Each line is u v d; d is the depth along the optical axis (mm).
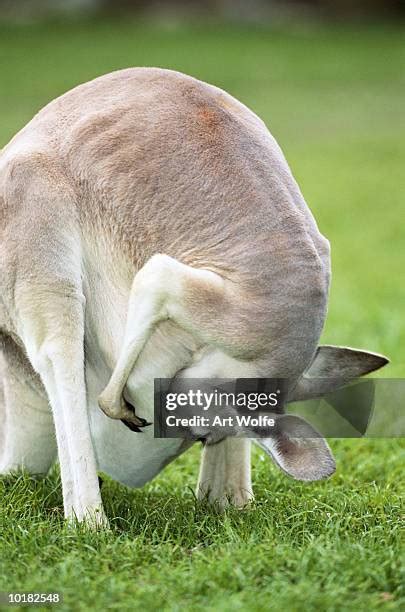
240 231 7156
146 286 6941
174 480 9102
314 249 7242
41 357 7461
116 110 7602
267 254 7082
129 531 7402
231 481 7961
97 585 6379
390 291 17375
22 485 8102
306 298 7109
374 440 10211
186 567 6648
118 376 7094
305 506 7832
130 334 7023
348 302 16359
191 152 7340
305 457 7203
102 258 7508
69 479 7422
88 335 7652
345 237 22156
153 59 42000
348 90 39344
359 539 7176
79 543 6996
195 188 7273
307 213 7461
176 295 6922
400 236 22312
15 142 7953
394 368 12250
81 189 7500
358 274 18766
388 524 7461
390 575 6531
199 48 44281
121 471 7938
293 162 29922
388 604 6105
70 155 7562
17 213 7520
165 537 7375
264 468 9148
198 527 7414
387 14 51156
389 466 9555
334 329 14391
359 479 9172
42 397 8148
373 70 42156
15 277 7516
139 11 50344
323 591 6285
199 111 7492
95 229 7488
